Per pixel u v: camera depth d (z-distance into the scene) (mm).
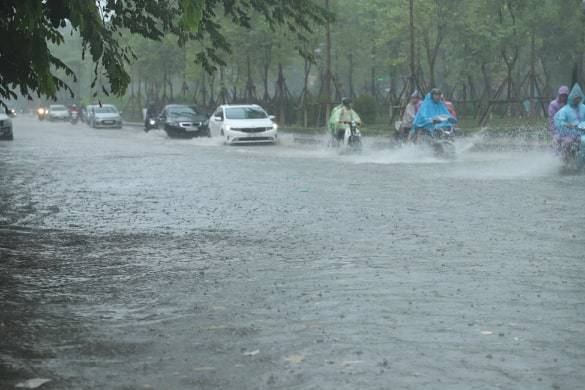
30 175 24531
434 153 28906
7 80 12461
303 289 8656
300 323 7281
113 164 28609
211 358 6273
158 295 8492
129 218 14656
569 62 55750
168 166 27219
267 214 14859
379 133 42125
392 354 6305
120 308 7957
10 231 13211
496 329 7004
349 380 5699
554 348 6434
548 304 7887
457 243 11430
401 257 10430
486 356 6227
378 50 63438
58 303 8180
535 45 52781
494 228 12773
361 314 7555
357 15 66188
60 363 6168
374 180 21094
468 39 49188
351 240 11836
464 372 5848
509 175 21969
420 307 7793
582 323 7191
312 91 95375
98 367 6066
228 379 5766
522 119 45156
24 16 10242
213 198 17609
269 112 61125
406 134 32219
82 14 10508
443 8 49188
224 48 15898
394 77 65000
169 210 15711
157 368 6035
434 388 5508
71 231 13164
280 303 8047
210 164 27781
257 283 9008
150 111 61500
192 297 8375
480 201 16281
